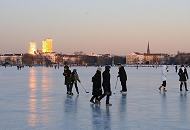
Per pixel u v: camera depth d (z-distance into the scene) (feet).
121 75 119.96
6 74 310.65
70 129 54.54
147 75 286.46
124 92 120.37
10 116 67.05
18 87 146.82
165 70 124.77
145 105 83.97
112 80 202.49
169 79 215.72
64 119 63.77
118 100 95.45
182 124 58.49
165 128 55.11
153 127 55.98
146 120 62.49
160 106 82.02
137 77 246.27
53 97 104.37
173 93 117.91
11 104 86.38
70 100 95.91
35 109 77.20
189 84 168.96
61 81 194.18
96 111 74.08
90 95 110.93
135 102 90.48
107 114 69.82
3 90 131.03
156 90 131.13
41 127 56.08
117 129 54.54
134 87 146.92
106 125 57.77
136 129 54.44
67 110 75.66
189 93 117.70
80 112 72.74
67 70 113.09
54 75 284.41
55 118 64.80
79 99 98.58
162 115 68.23
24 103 88.53
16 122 60.44
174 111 73.67
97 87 85.66
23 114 69.62
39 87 147.23
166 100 95.20
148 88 141.28
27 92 122.11
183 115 68.13
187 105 83.76
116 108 78.84
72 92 122.31
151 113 70.90
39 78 230.48
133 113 71.05
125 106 82.33
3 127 55.98
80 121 61.67
